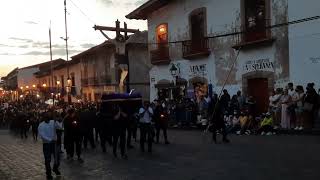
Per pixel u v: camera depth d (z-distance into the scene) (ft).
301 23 66.03
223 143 55.26
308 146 46.70
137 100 56.18
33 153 65.21
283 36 69.41
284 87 69.51
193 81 91.56
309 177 31.99
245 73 77.61
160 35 102.63
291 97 61.87
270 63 72.13
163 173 38.22
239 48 77.41
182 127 82.64
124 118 50.37
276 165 37.35
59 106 115.44
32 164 52.19
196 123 79.71
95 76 157.69
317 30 63.72
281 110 63.21
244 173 35.14
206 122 74.38
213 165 39.99
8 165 52.90
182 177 35.70
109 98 55.72
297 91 61.31
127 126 55.31
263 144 50.98
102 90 149.89
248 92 77.30
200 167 39.55
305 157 40.14
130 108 56.18
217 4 83.92
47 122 41.14
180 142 60.85
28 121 105.40
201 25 89.40
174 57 97.71
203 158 44.55
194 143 58.18
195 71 90.89
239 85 79.15
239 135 64.23
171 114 86.22
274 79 71.41
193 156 46.60
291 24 67.62
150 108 54.24
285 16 68.74
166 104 88.17
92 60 160.04
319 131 56.39
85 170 43.73
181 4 94.63
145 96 133.80
